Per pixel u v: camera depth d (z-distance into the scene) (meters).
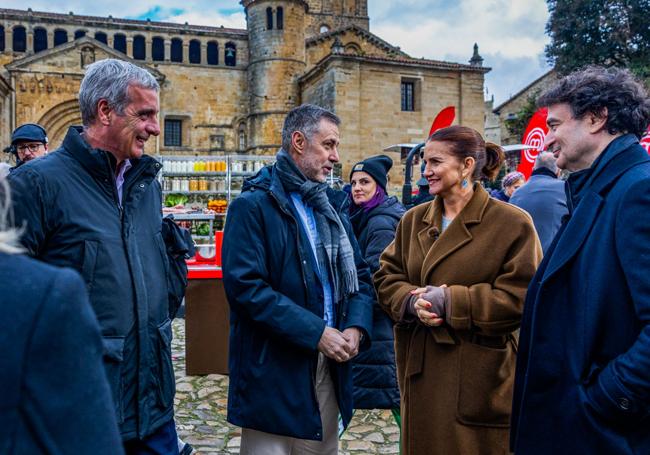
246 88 41.56
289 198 2.96
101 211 2.42
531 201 4.93
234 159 13.81
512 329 2.80
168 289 2.87
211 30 41.03
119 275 2.39
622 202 2.03
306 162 2.96
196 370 6.49
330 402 3.02
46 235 2.31
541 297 2.26
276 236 2.81
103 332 2.33
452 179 2.97
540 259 2.87
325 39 42.62
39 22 38.72
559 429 2.14
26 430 0.91
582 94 2.25
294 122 2.97
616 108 2.22
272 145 38.66
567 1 31.56
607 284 2.04
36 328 0.93
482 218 2.97
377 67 33.25
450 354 2.87
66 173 2.38
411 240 3.23
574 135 2.29
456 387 2.82
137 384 2.45
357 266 3.31
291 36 38.94
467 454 2.76
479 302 2.76
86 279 2.31
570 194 2.37
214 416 5.34
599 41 31.03
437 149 2.98
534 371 2.23
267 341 2.73
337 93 32.12
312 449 3.03
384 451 4.65
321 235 2.98
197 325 6.49
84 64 37.09
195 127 40.53
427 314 2.81
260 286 2.69
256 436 2.81
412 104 34.41
